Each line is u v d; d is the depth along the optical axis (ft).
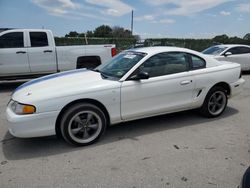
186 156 12.53
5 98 24.77
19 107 12.69
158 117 18.11
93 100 13.74
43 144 14.12
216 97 17.81
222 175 10.89
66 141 13.75
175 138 14.69
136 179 10.65
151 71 15.20
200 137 14.82
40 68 29.04
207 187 10.10
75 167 11.68
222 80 17.43
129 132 15.62
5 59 27.55
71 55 29.96
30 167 11.76
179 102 16.16
